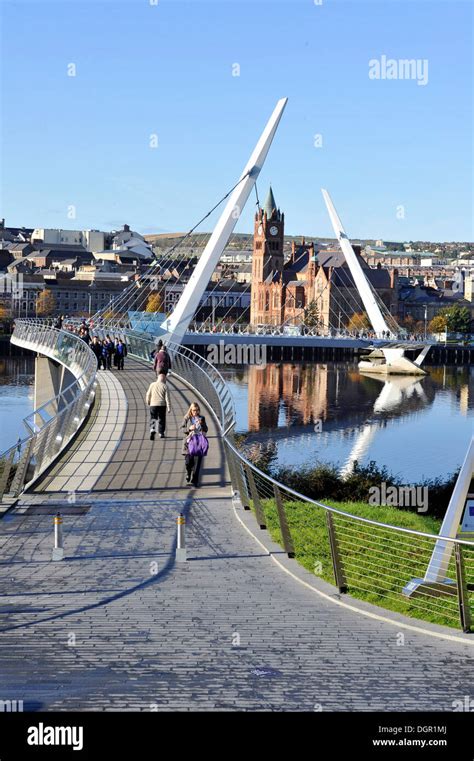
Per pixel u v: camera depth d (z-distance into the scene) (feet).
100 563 50.37
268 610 42.73
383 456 236.22
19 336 322.34
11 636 38.19
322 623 41.01
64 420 88.53
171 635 38.68
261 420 317.83
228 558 52.42
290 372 535.60
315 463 195.52
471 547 64.80
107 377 167.53
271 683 33.42
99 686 32.86
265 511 73.10
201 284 264.52
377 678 34.19
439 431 294.66
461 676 34.58
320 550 57.72
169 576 48.19
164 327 265.54
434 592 50.29
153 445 91.25
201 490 71.82
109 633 38.81
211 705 31.37
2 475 63.62
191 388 151.64
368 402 386.52
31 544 54.13
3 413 295.28
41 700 31.58
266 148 266.57
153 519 61.67
